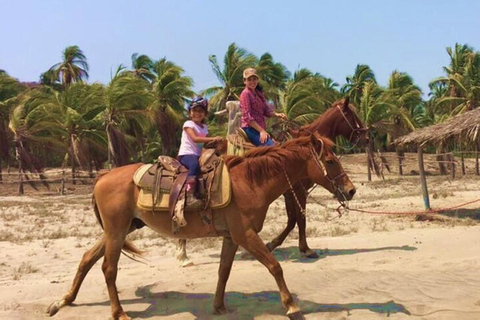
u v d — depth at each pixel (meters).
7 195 28.34
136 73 47.50
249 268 8.08
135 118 36.81
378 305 5.92
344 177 5.79
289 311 5.29
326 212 16.09
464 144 14.54
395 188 26.48
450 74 46.91
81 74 56.31
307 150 5.81
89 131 36.88
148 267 8.59
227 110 9.20
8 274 8.37
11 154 42.00
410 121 40.31
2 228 14.08
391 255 8.94
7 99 37.38
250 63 38.38
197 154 5.89
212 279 7.32
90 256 6.15
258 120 8.00
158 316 5.78
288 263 8.38
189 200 5.38
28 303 6.29
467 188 24.27
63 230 13.64
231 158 5.62
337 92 51.88
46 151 37.25
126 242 6.21
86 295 6.67
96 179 6.02
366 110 37.72
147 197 5.59
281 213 16.55
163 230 5.70
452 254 8.89
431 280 6.93
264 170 5.56
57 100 35.09
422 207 16.45
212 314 5.77
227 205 5.38
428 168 43.31
